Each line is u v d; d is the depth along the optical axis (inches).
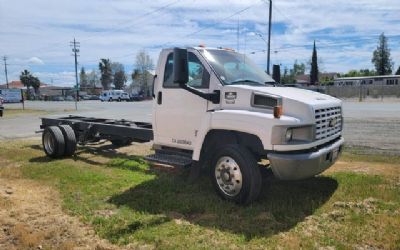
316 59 3225.9
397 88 1988.2
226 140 231.6
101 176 277.7
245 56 265.3
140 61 3339.1
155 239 171.6
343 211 202.7
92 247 166.2
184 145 244.2
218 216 198.4
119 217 197.6
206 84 229.9
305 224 187.3
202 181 256.7
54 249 164.4
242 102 213.8
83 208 211.8
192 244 166.7
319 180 259.6
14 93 2411.4
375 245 163.8
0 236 178.2
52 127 353.1
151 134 301.9
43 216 201.9
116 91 2556.6
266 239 170.7
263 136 196.2
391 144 400.8
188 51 241.1
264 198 223.3
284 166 193.6
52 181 269.6
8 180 274.7
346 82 2871.6
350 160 326.6
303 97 209.3
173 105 247.6
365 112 836.0
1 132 603.8
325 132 213.6
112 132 337.4
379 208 206.5
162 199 224.7
